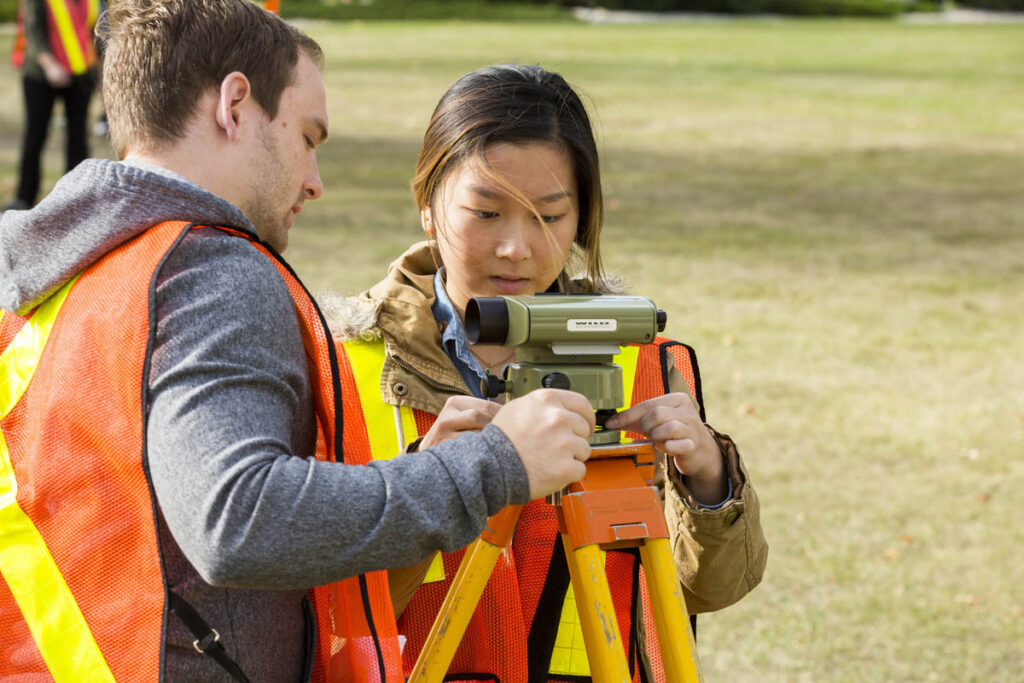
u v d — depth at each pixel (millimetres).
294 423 1426
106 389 1345
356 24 32406
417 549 1320
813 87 19969
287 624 1481
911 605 4004
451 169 1781
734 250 9055
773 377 6207
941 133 15430
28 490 1410
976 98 18984
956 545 4441
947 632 3846
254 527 1253
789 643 3775
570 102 1825
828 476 5020
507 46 25734
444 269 1954
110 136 1533
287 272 1462
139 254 1376
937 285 8203
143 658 1350
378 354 1837
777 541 4438
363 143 13250
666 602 1522
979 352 6738
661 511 1542
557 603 1774
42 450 1390
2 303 1490
